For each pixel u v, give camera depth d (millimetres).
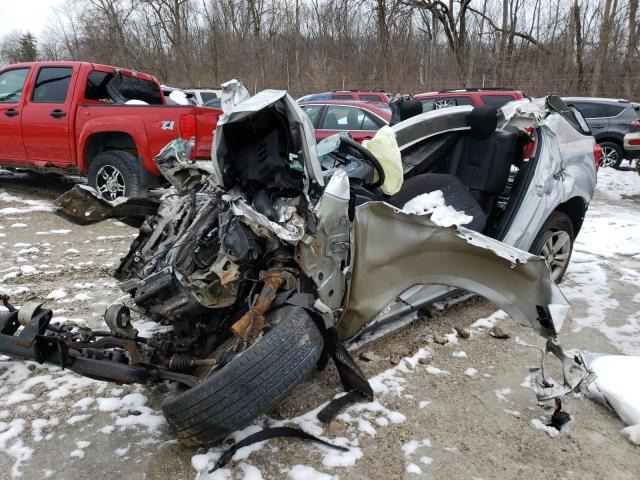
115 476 2533
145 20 31781
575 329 4336
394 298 3443
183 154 3330
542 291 3266
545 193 4547
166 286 2771
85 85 7766
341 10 25766
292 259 2881
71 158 7793
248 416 2381
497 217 4695
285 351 2438
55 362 2922
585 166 5016
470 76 25922
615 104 14297
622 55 23672
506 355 3838
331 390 3271
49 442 2748
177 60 31641
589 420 3121
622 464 2752
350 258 3145
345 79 25609
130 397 3107
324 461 2662
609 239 7242
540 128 4582
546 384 3047
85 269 5238
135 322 3955
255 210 2840
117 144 7801
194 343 3012
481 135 4387
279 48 28938
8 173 10586
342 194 2996
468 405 3209
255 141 2939
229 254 2717
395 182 3654
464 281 3559
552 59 25375
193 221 3033
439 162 4582
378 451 2770
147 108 7098
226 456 2605
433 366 3637
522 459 2764
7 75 8406
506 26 25859
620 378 3271
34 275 5035
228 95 2939
